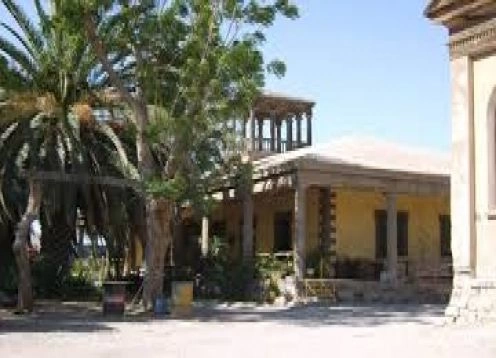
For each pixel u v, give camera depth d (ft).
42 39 81.20
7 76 77.92
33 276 96.73
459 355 42.27
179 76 78.13
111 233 94.32
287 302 95.14
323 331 58.44
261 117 130.82
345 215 110.93
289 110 133.08
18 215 91.35
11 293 93.30
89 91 84.74
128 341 51.75
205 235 115.65
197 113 76.84
